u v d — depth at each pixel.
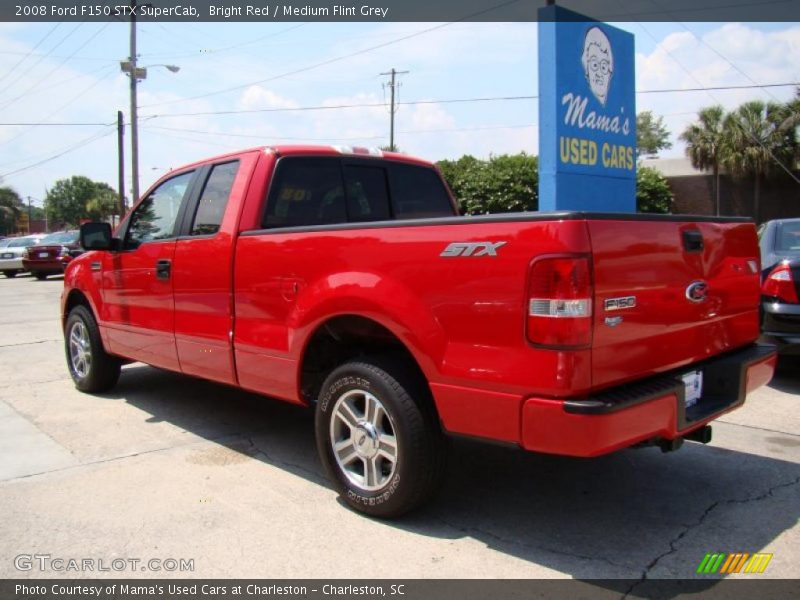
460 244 3.03
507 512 3.65
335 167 4.83
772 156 28.97
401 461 3.33
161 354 5.07
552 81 7.33
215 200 4.65
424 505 3.50
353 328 3.70
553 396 2.77
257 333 4.14
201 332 4.61
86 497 3.87
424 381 3.37
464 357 3.02
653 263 3.10
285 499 3.84
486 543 3.29
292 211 4.50
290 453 4.63
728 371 3.54
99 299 5.84
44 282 21.06
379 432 3.47
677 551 3.20
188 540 3.35
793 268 5.76
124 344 5.57
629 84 8.49
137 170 26.61
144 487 4.02
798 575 2.98
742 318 3.89
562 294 2.72
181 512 3.67
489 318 2.93
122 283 5.47
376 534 3.39
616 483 4.04
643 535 3.37
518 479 4.12
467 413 3.04
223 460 4.49
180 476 4.20
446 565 3.08
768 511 3.62
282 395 4.05
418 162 5.48
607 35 8.03
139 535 3.40
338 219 4.79
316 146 4.73
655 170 30.45
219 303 4.42
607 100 8.08
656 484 4.02
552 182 7.37
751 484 3.99
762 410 5.46
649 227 3.09
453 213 5.69
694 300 3.40
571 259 2.71
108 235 5.43
